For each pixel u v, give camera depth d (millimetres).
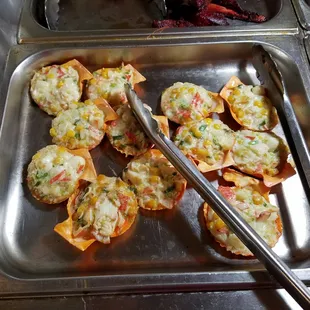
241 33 397
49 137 366
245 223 273
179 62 411
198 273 274
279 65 391
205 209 316
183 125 358
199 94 373
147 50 394
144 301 268
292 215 324
